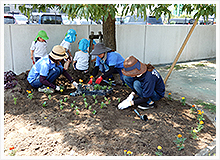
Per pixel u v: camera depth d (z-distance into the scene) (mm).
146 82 3713
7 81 4961
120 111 4020
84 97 4539
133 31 8125
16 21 11484
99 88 4719
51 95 4633
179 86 6117
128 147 3057
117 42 7875
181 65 9000
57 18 11766
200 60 10250
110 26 6410
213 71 7996
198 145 3186
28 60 6508
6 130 3365
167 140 3244
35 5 6203
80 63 5824
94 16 4293
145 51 8656
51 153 2895
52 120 3646
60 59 4527
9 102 4242
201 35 10164
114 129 3455
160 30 8773
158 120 3764
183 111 4227
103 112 3943
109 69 4637
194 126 3688
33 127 3453
